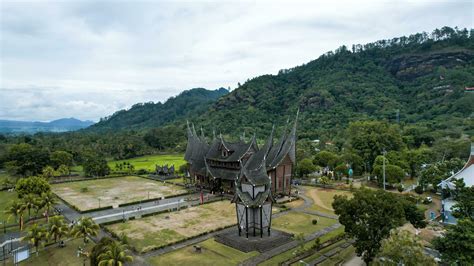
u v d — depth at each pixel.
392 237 34.12
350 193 86.94
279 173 83.25
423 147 122.44
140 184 109.50
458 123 160.88
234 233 54.06
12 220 64.88
